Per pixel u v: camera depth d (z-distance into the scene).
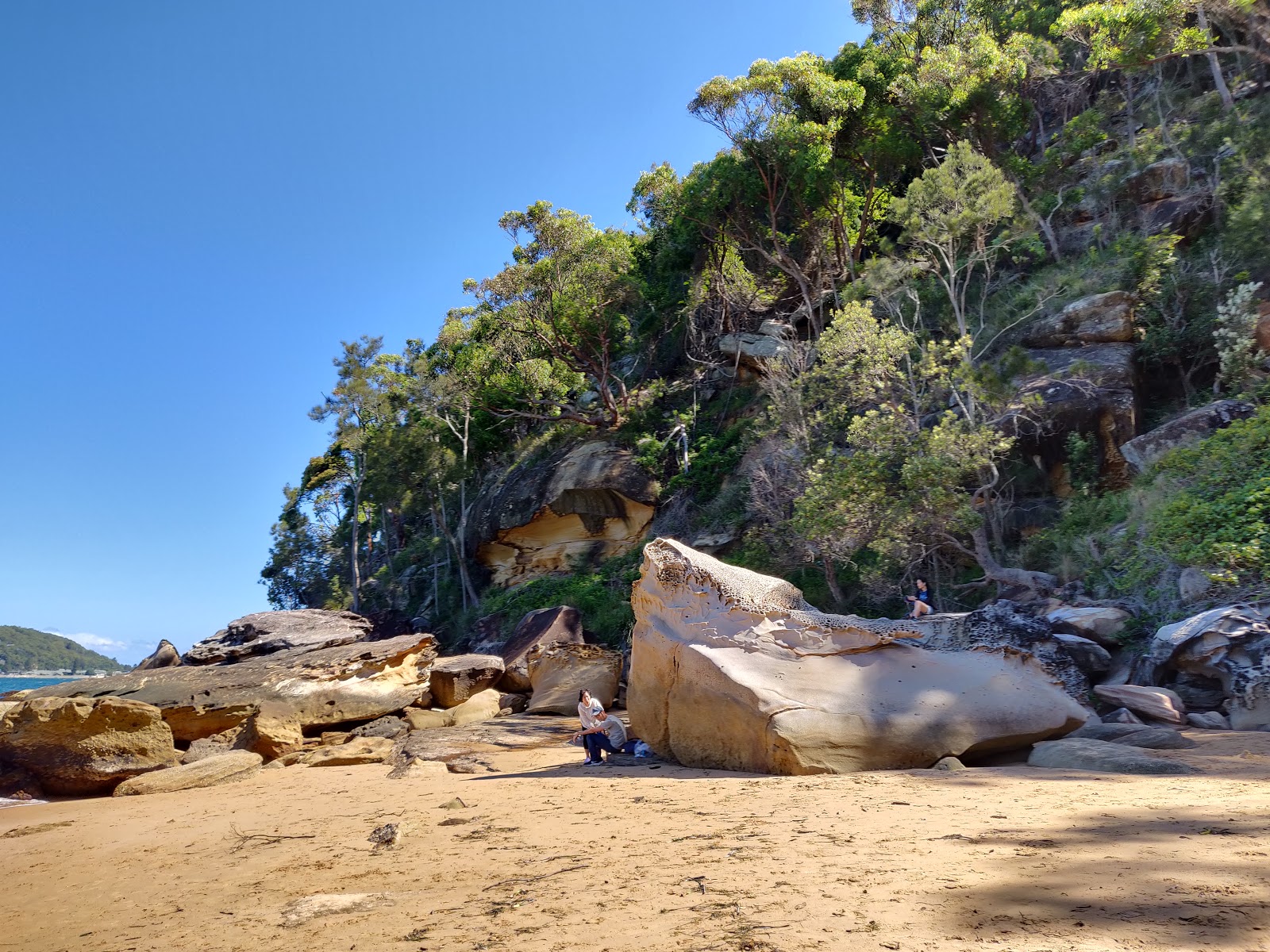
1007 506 21.28
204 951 4.23
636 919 4.02
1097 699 12.81
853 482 19.66
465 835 7.03
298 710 18.66
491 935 3.96
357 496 47.28
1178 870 3.95
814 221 34.06
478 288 39.62
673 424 35.97
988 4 39.31
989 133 32.47
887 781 8.16
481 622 34.72
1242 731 11.00
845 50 38.78
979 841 5.00
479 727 17.80
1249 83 30.41
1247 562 13.95
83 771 14.91
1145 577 15.77
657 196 38.34
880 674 10.30
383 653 20.86
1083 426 20.80
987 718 9.67
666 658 11.73
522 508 37.00
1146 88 34.88
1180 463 17.38
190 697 18.30
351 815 8.91
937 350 21.09
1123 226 27.44
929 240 23.95
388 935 4.15
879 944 3.27
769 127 32.44
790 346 28.03
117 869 7.24
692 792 8.46
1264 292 21.86
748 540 27.20
